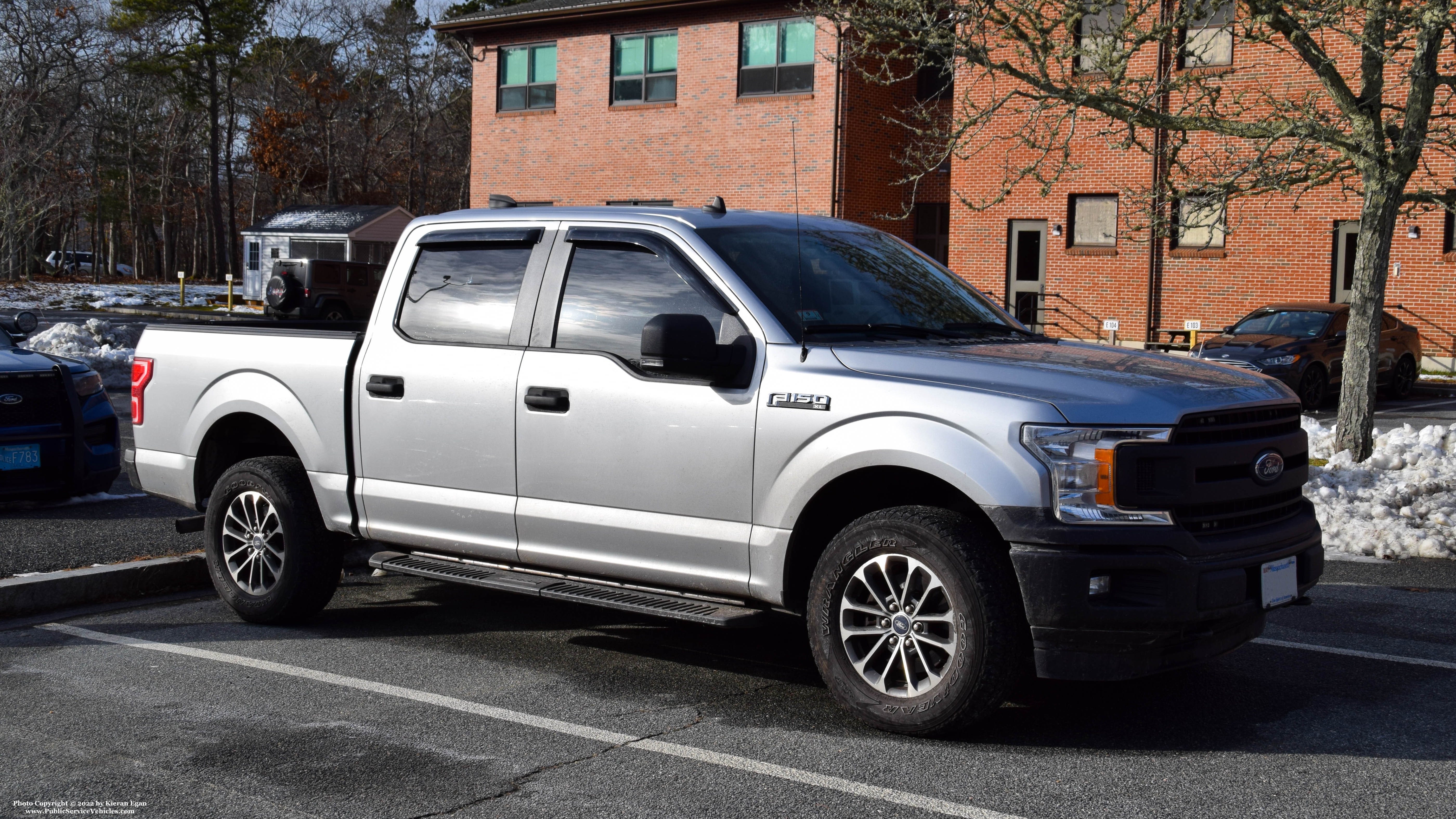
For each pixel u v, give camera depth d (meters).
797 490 4.73
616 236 5.43
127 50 62.31
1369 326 11.07
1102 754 4.42
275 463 6.38
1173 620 4.23
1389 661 5.68
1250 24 12.05
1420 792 4.05
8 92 53.25
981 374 4.58
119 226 90.00
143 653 5.82
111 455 9.62
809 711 4.95
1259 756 4.40
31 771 4.25
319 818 3.85
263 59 65.31
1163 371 4.80
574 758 4.39
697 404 4.98
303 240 44.56
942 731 4.49
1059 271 25.94
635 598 5.13
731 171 29.75
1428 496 8.90
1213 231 12.55
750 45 29.28
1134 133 11.97
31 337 20.83
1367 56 10.88
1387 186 10.93
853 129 28.27
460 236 5.94
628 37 31.33
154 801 3.98
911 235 29.91
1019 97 24.78
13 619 6.47
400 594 7.18
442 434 5.72
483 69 34.03
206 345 6.70
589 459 5.26
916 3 11.28
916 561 4.47
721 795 4.03
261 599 6.32
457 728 4.72
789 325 4.96
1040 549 4.26
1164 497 4.27
